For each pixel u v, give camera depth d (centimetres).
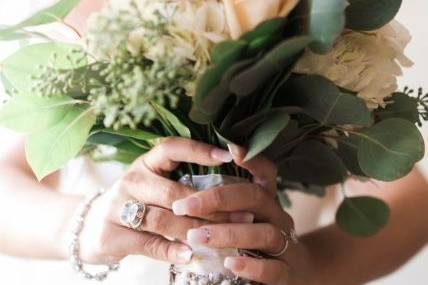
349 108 35
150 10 32
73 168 59
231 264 38
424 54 72
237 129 37
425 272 70
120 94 33
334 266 56
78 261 44
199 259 39
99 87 35
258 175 40
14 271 71
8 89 41
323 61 35
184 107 37
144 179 39
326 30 32
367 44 37
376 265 57
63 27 37
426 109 43
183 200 37
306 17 34
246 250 40
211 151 37
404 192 59
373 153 38
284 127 36
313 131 41
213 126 37
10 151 56
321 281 55
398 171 37
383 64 37
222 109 36
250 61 32
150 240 39
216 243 38
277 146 40
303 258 47
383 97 39
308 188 53
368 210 48
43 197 51
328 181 47
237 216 39
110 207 40
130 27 32
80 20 36
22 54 37
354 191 64
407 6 73
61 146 38
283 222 42
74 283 68
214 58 31
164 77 32
